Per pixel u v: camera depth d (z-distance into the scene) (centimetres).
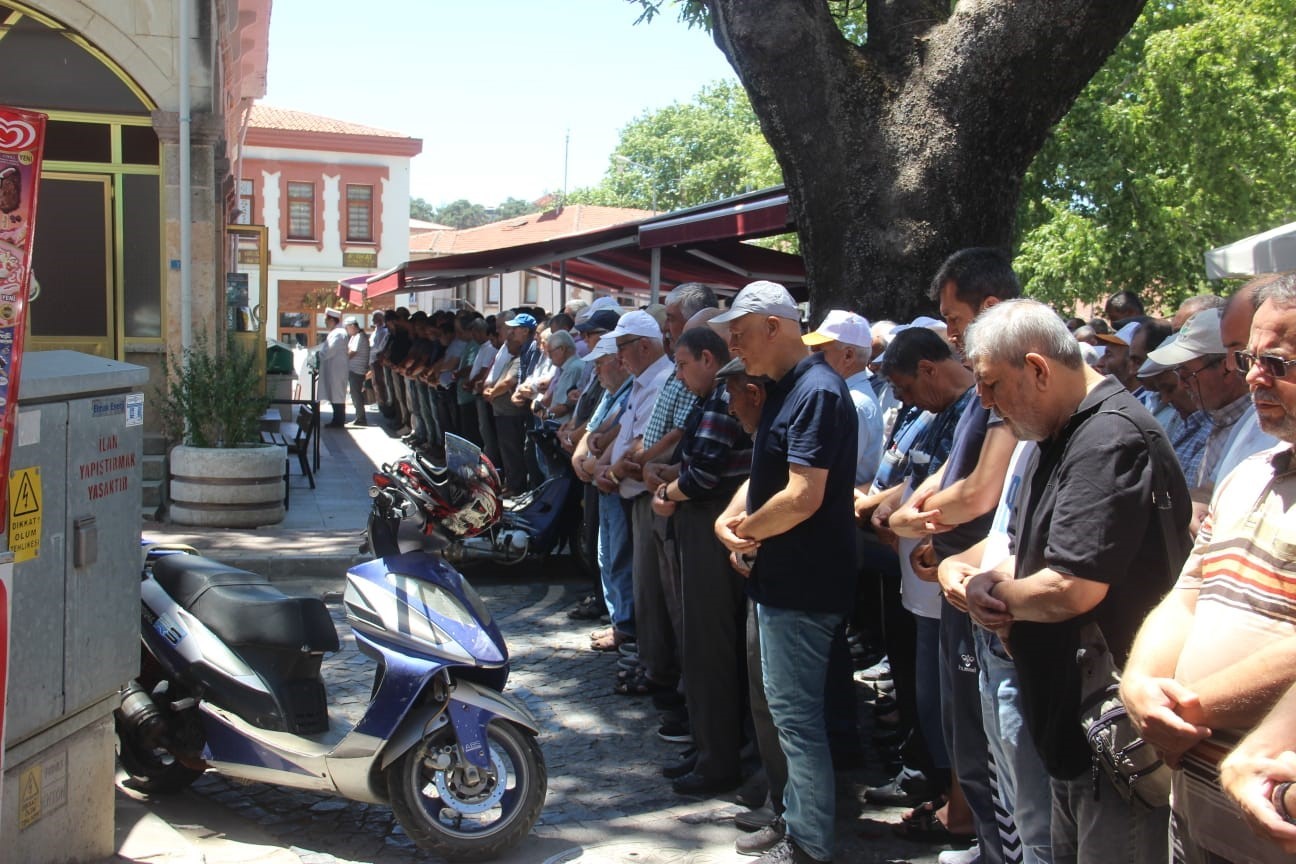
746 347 418
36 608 371
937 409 445
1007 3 689
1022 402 304
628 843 457
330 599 835
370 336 2408
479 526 458
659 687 634
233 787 507
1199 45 1972
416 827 424
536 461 1091
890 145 714
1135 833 289
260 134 4409
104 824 408
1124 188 2002
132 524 421
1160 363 412
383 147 4544
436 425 1605
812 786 410
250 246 3559
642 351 648
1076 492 291
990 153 710
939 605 441
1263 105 2027
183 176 1114
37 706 372
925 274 710
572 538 873
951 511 374
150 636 476
